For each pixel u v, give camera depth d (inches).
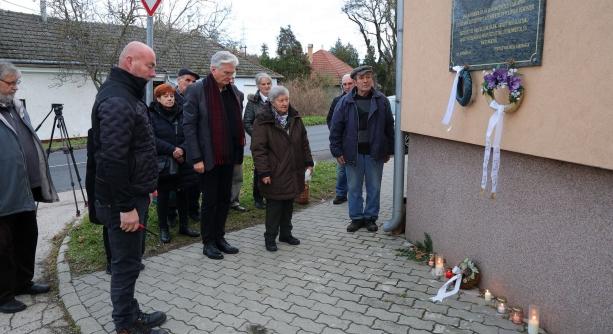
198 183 190.5
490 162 132.2
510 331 118.2
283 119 175.2
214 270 162.6
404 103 173.5
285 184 174.6
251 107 226.8
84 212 249.3
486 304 132.7
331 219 221.8
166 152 182.7
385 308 132.0
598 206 99.6
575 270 106.6
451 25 139.3
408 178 181.8
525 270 122.2
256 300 139.2
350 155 195.5
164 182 185.2
